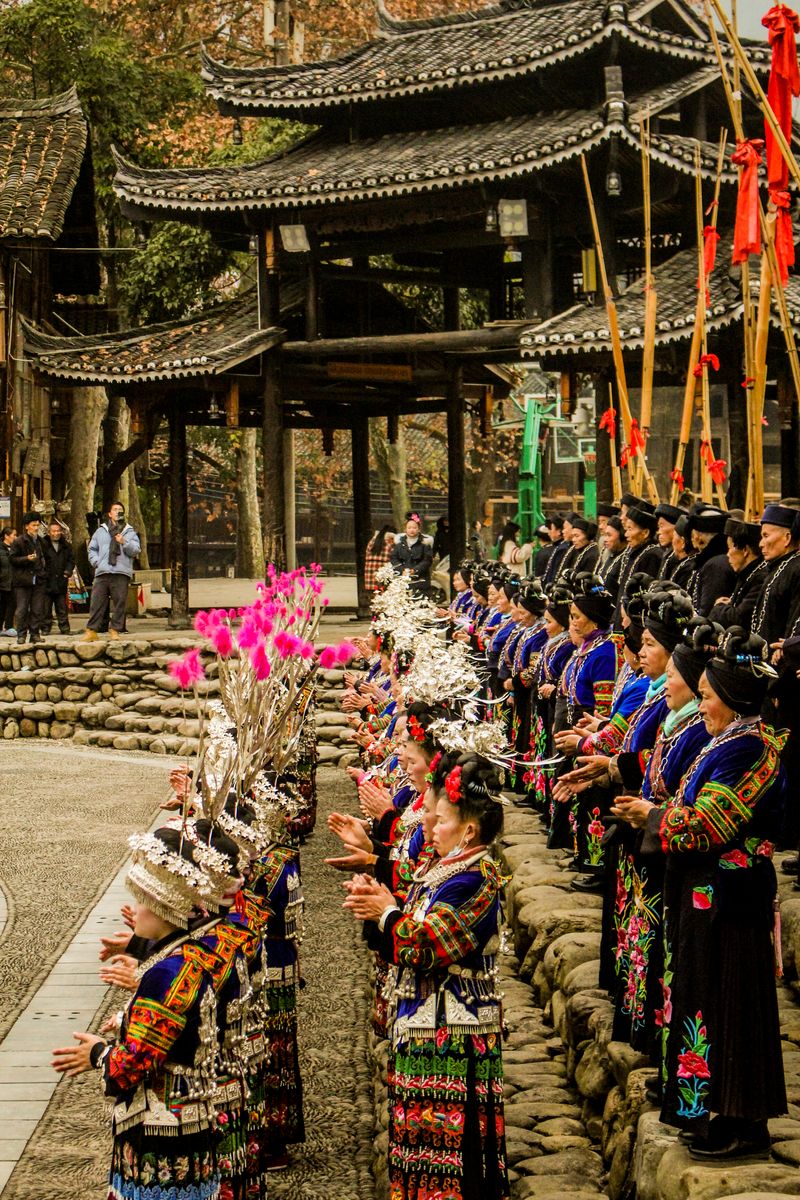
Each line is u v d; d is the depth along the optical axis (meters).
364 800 5.46
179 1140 3.98
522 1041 6.64
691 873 4.40
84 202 26.70
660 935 5.12
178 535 21.97
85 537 30.97
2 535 22.42
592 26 17.16
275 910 5.99
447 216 18.88
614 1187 4.90
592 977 6.36
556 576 12.48
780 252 8.43
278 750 5.42
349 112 20.53
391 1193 4.51
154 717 18.77
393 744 7.19
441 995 4.44
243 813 4.76
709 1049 4.30
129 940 4.26
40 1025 7.70
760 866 4.35
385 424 40.69
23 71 31.61
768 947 4.36
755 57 18.09
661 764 4.81
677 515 8.89
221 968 4.05
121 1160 4.03
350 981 8.62
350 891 4.49
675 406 31.02
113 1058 3.94
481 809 4.46
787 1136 4.42
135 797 14.79
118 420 32.72
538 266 18.17
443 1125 4.39
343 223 19.75
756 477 8.27
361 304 21.95
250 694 4.94
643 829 4.57
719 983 4.30
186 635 20.44
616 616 8.02
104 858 11.80
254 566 42.19
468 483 46.56
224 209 19.92
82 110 26.81
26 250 24.36
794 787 7.06
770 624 7.64
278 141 27.92
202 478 55.00
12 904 10.31
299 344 20.53
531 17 20.47
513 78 18.61
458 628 11.79
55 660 19.98
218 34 34.44
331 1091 6.90
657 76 18.62
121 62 30.44
